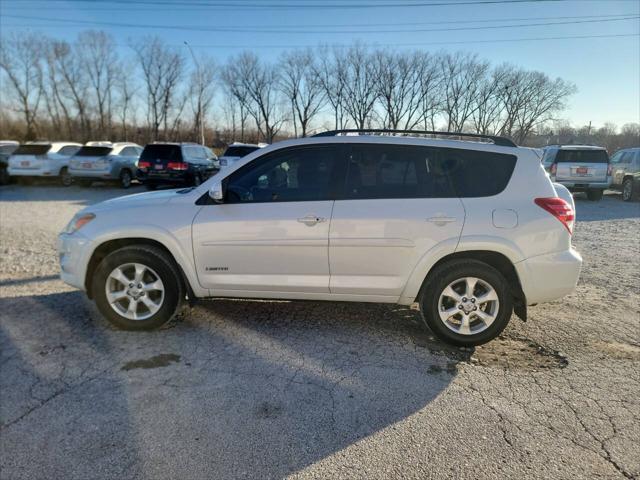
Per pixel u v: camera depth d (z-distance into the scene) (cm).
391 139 388
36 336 404
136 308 410
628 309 478
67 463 247
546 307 483
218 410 295
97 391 317
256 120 6297
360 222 376
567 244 375
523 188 376
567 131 5553
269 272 396
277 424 281
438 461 248
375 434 271
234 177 400
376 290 387
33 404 301
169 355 370
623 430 275
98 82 5884
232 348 382
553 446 261
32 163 1762
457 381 332
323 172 391
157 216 400
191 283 406
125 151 1859
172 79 6081
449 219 370
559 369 350
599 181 1503
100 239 402
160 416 288
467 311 379
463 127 5506
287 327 426
